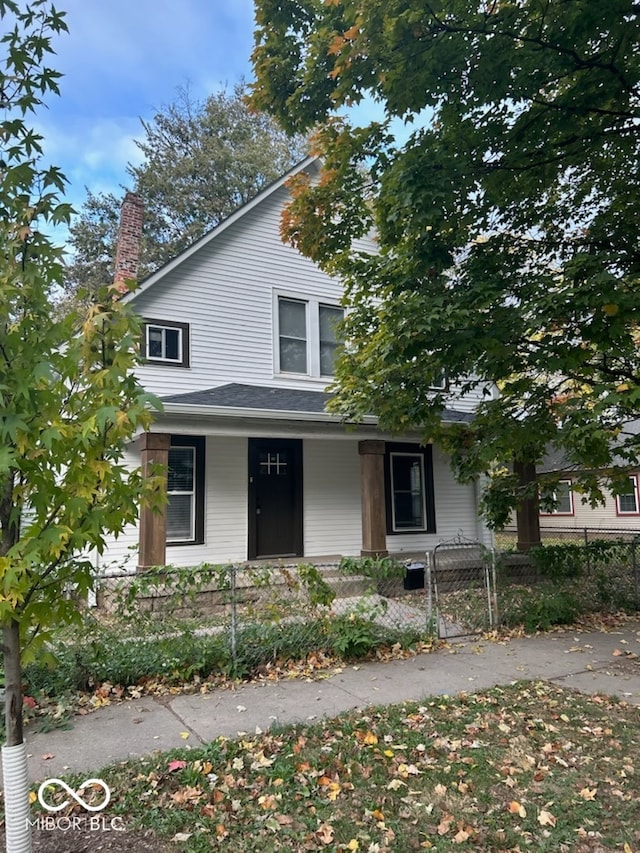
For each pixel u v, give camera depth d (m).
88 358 2.16
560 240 6.59
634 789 3.19
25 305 2.16
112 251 26.14
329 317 12.09
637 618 7.66
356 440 10.02
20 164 2.22
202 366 10.48
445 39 4.37
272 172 27.31
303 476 10.92
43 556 1.99
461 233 5.86
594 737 3.88
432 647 6.14
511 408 6.89
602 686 4.92
